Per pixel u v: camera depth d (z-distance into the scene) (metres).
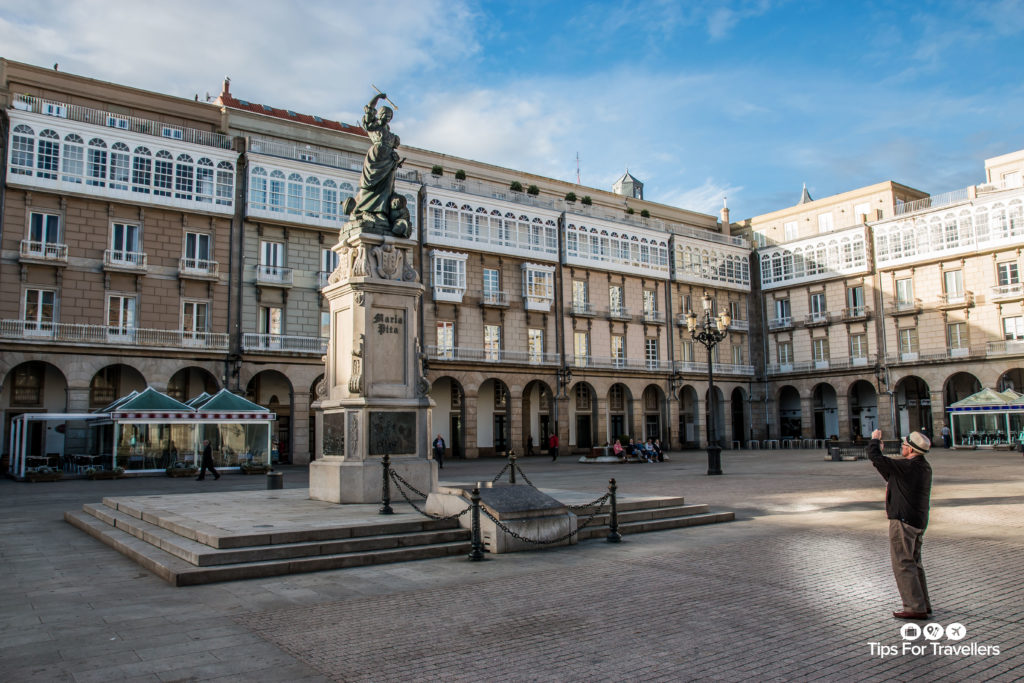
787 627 6.26
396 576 8.37
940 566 8.63
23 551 10.26
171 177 34.84
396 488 12.53
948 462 29.81
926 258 48.31
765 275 58.19
